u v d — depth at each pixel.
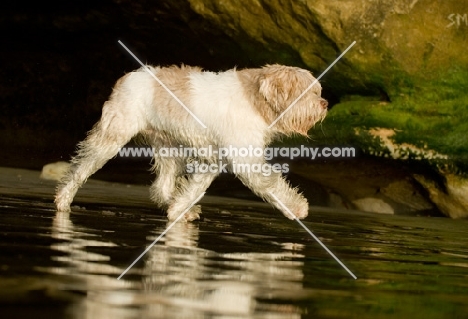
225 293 3.72
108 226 6.30
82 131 14.86
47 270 3.94
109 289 3.60
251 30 10.25
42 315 2.98
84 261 4.34
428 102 9.88
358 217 9.59
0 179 10.43
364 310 3.54
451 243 7.13
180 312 3.23
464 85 9.77
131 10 11.60
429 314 3.57
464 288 4.43
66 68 14.73
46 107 14.99
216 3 10.16
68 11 12.74
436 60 9.73
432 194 10.30
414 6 9.45
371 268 5.00
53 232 5.55
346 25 9.51
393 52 9.70
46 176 11.12
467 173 9.79
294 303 3.59
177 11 10.84
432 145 9.84
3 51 14.77
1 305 3.10
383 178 10.49
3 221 5.97
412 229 8.42
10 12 13.26
